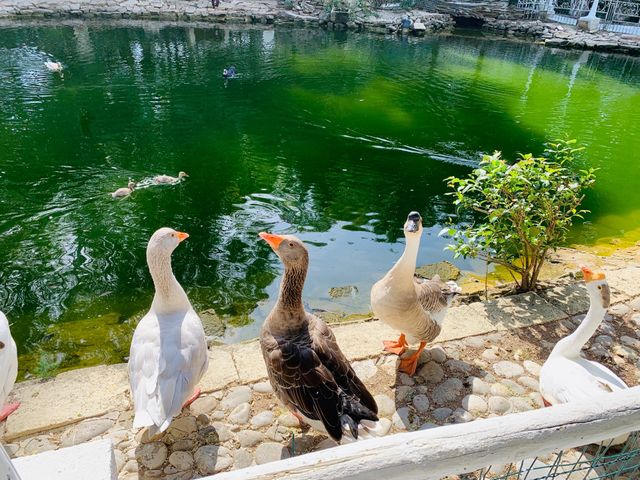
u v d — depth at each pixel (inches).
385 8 1003.9
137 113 453.1
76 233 254.2
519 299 180.4
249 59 669.3
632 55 843.4
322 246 252.5
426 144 414.3
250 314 197.3
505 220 199.5
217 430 121.2
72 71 566.3
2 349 111.3
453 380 139.9
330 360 112.8
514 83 623.8
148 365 112.2
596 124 482.6
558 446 55.6
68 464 68.7
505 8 1040.2
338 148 396.5
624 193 330.0
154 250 120.4
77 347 174.9
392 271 132.8
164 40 740.0
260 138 409.7
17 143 371.2
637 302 179.5
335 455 49.6
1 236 248.8
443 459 51.1
